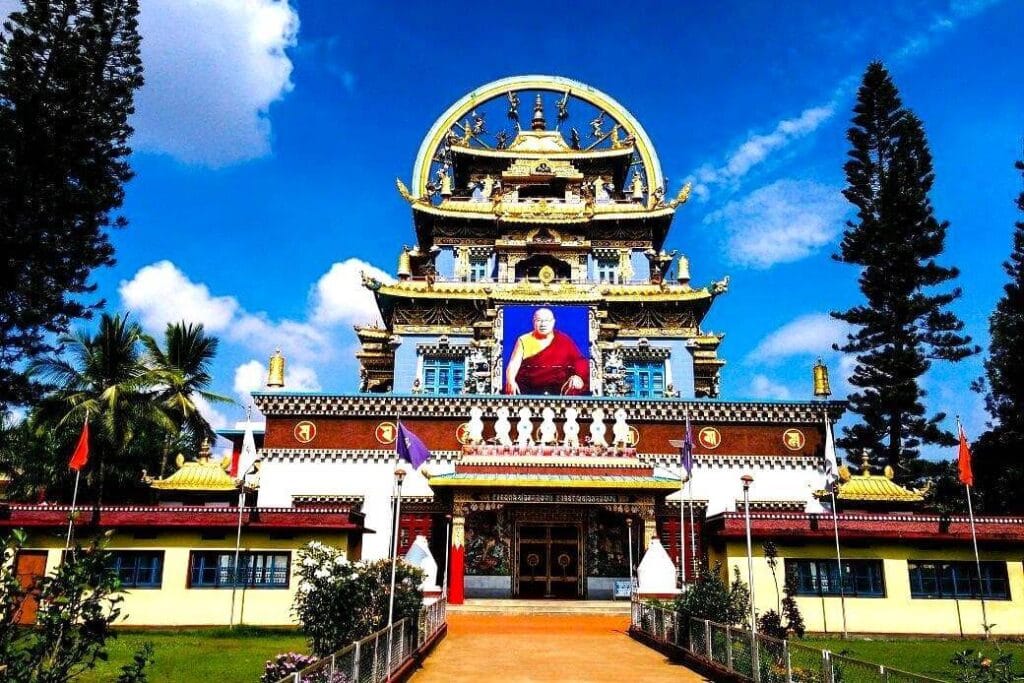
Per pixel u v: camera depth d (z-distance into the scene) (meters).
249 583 27.17
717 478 40.19
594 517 35.97
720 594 19.53
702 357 48.41
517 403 41.31
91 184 31.66
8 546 10.46
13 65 30.33
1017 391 40.81
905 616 27.06
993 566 27.84
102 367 43.31
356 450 40.06
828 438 41.03
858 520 27.91
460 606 31.39
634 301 48.44
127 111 32.31
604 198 55.41
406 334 47.44
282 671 14.24
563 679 17.30
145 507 27.33
